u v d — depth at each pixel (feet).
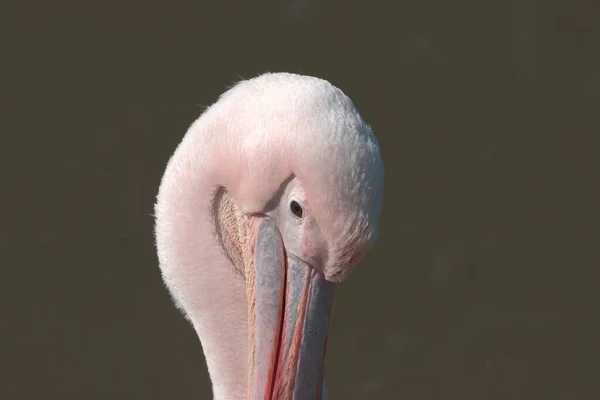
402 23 57.82
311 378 24.16
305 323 23.94
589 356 46.85
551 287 49.34
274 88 23.58
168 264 26.48
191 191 25.36
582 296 48.93
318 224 22.86
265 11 57.77
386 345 47.06
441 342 47.26
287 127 22.93
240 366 26.89
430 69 56.44
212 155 24.63
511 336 47.55
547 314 48.34
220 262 25.99
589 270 49.80
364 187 22.08
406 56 56.80
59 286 48.26
